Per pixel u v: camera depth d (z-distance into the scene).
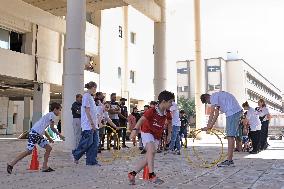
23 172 7.38
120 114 14.19
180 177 6.62
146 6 22.47
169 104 5.53
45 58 23.88
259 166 8.34
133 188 5.41
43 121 7.39
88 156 8.75
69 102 13.97
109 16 30.44
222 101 8.40
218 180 6.22
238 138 13.28
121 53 32.34
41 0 22.27
